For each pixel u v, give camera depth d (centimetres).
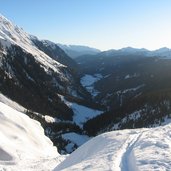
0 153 3047
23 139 3700
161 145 1703
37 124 4531
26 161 3067
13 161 2988
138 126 12912
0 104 4159
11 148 3216
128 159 1462
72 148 11988
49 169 2702
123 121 14038
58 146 11594
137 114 13800
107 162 1413
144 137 2088
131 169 1266
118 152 1648
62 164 2238
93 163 1431
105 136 2355
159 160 1289
